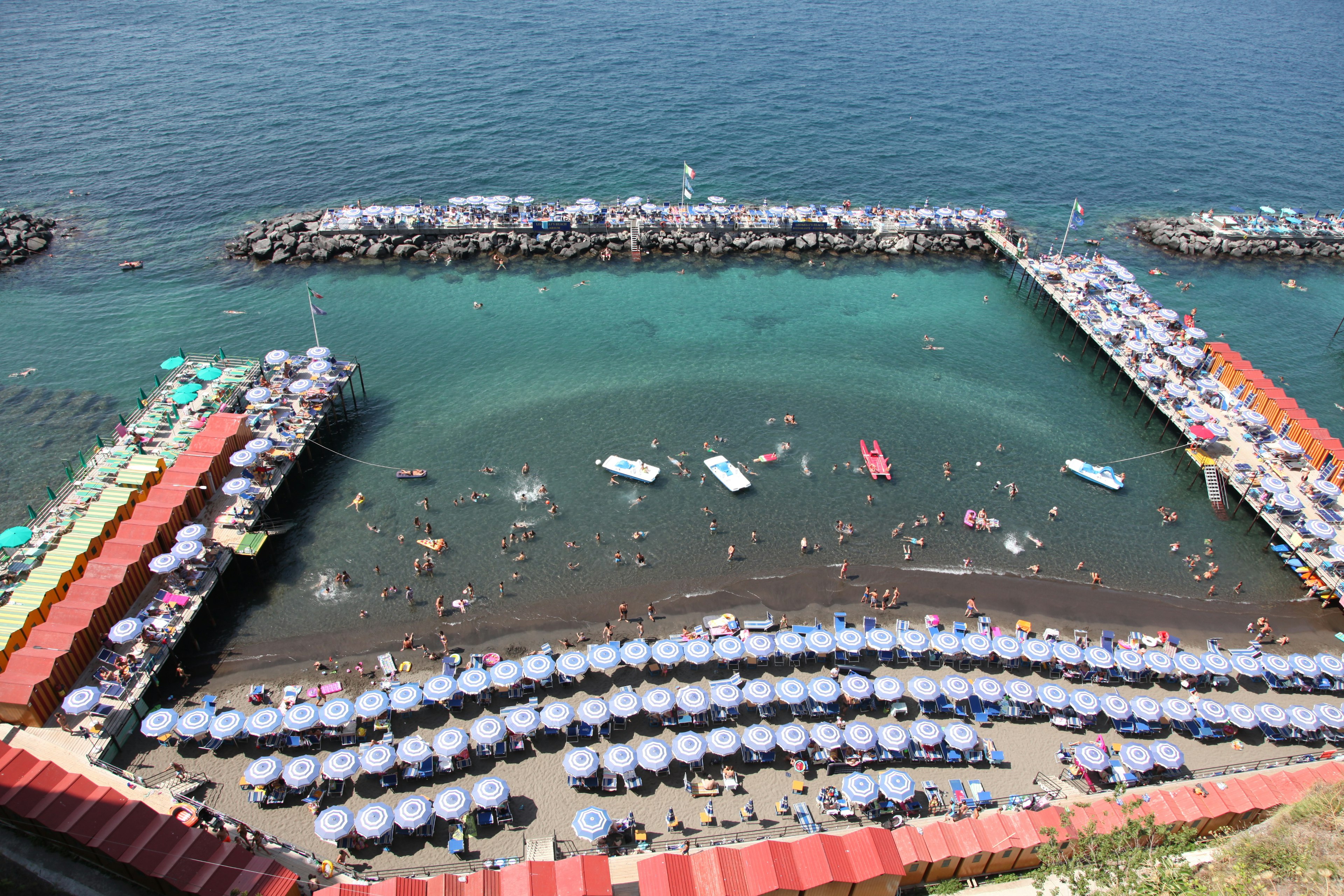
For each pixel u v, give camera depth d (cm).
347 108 14875
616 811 4319
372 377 8225
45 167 12412
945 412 7944
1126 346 8438
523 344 8856
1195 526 6650
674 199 12069
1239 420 7481
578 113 14925
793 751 4500
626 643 5141
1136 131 15388
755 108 15475
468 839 4156
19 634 4769
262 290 9675
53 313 9069
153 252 10400
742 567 6062
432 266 10381
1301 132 15625
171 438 6688
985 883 3959
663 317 9438
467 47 18188
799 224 11225
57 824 3712
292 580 5838
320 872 3953
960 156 14000
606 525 6397
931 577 6038
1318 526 6088
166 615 5228
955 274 10700
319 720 4562
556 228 10962
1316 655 5434
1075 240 11575
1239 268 11038
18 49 17225
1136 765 4484
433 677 5056
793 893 3709
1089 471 7088
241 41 18238
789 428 7594
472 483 6812
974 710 4906
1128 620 5734
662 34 19525
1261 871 3631
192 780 4388
